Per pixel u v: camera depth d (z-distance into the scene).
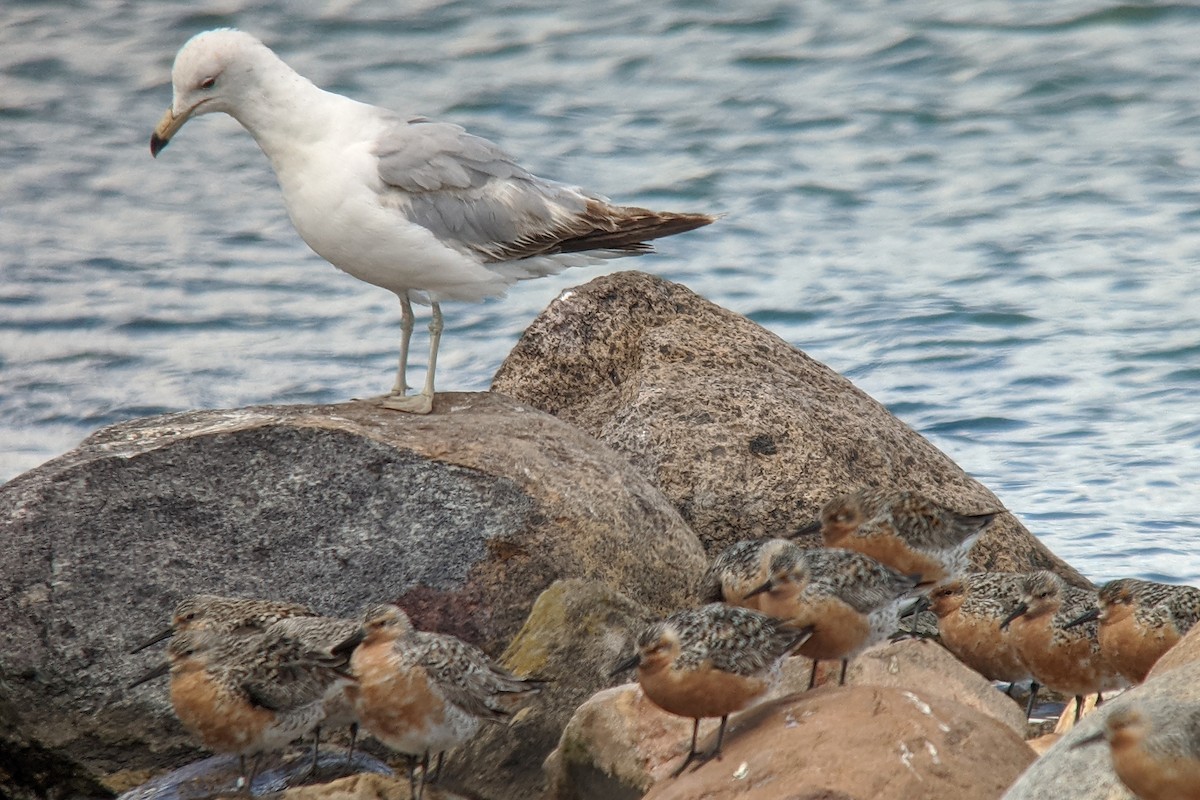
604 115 32.06
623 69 34.75
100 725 11.77
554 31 37.50
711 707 9.52
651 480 14.98
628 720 10.77
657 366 16.39
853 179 28.45
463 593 12.48
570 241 14.66
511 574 12.58
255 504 12.66
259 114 13.95
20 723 11.76
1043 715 13.38
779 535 14.77
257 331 23.69
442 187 14.12
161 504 12.55
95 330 23.64
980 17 36.38
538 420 14.12
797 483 15.02
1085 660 11.66
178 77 13.88
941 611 12.91
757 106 32.28
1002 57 34.00
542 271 14.88
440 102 32.72
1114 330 21.89
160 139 13.96
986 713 10.38
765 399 15.65
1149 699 8.11
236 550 12.48
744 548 11.19
